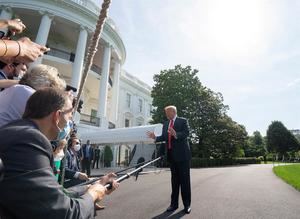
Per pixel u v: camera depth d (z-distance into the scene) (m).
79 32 20.62
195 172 18.06
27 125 1.21
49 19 18.81
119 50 25.72
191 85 34.16
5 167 1.02
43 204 1.03
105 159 21.23
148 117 39.12
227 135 39.12
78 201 1.22
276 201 6.29
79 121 19.11
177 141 4.79
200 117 35.91
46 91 1.34
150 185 9.10
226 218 4.36
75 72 19.33
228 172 18.67
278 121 85.69
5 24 1.67
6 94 1.70
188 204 4.66
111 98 26.16
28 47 1.58
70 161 4.70
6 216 1.04
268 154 86.44
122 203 5.57
